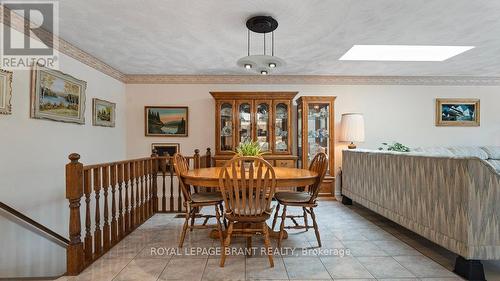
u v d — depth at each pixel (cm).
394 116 482
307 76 477
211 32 291
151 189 352
